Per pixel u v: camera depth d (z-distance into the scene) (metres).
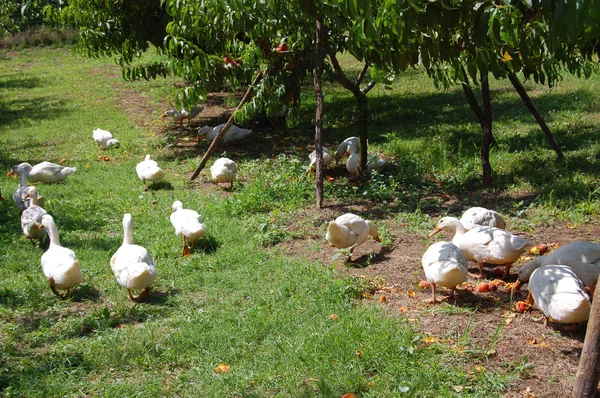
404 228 8.84
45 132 17.11
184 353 5.68
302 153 13.73
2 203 11.09
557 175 10.27
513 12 5.76
